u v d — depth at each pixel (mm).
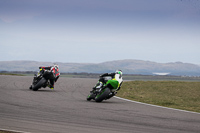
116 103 30938
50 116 20719
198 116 24328
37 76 40562
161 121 20906
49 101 29141
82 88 49844
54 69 40406
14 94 33906
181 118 22719
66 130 16812
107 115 22328
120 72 31688
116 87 30922
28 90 40156
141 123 19812
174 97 42125
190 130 18344
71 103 28484
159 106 30031
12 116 19984
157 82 64875
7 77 71562
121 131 17203
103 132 16766
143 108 27625
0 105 24594
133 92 46500
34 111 22438
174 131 17828
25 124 17766
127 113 23797
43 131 16312
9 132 15578
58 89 45219
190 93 47500
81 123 18891
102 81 31375
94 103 29578
